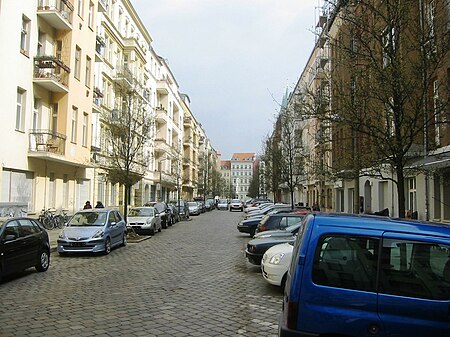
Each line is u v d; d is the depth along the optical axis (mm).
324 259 4117
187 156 77000
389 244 4098
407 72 10039
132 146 26609
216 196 108625
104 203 33062
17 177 19688
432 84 11727
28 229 10992
